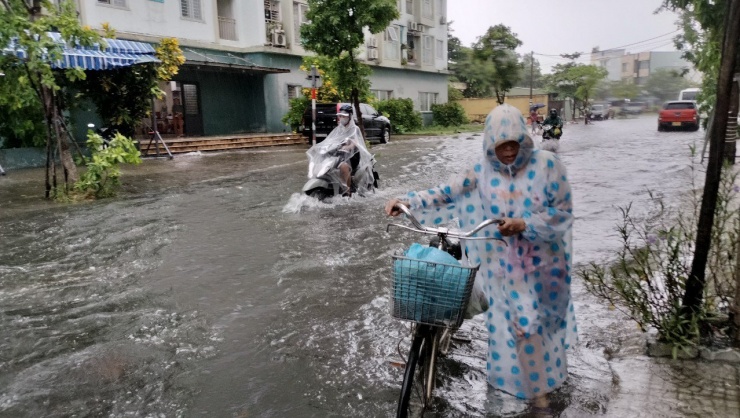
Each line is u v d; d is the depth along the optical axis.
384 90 34.34
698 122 27.50
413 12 36.34
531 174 3.12
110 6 19.86
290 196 10.66
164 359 4.10
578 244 6.81
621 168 13.63
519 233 3.08
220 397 3.57
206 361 4.06
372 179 10.61
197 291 5.52
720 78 3.53
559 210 3.08
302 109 24.25
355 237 7.48
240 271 6.12
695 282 3.83
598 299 4.98
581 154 17.44
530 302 3.19
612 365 3.79
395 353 4.11
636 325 4.39
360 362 3.99
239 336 4.46
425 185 11.90
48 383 3.78
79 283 5.81
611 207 8.91
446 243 3.43
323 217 8.73
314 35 17.69
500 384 3.38
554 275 3.21
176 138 21.28
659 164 14.22
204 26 23.58
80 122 18.23
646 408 3.25
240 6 25.33
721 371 3.59
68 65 12.41
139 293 5.48
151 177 13.48
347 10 17.45
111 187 11.35
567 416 3.22
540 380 3.28
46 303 5.26
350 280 5.75
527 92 39.12
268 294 5.39
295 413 3.38
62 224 8.52
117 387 3.71
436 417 3.27
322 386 3.67
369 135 23.36
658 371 3.65
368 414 3.35
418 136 29.83
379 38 32.91
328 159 9.81
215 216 8.98
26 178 13.32
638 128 31.98
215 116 24.33
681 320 3.85
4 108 14.98
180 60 16.88
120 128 17.00
